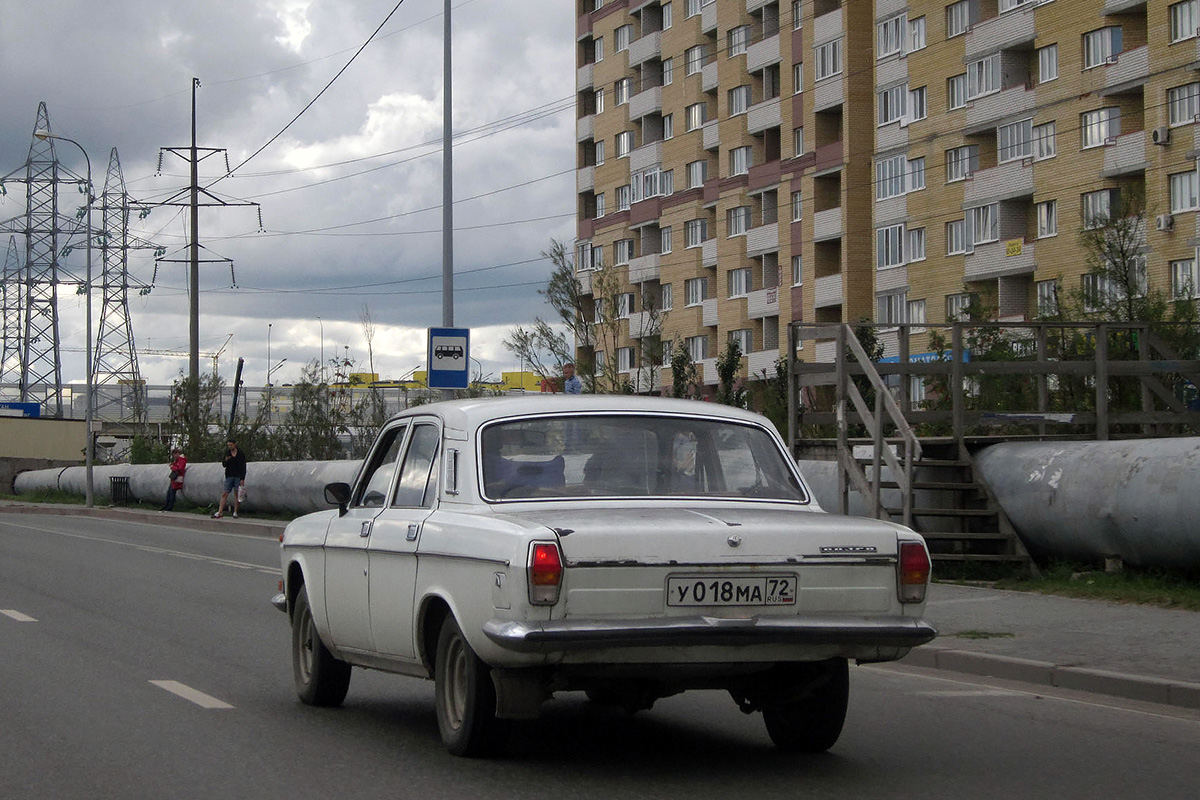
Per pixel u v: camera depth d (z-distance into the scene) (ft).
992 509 52.39
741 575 21.43
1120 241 82.74
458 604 22.38
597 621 20.80
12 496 204.33
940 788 21.99
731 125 241.35
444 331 75.82
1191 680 30.66
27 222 261.03
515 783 22.12
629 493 23.77
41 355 276.62
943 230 188.44
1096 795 21.57
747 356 234.99
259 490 118.32
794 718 24.57
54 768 23.32
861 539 22.22
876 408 52.90
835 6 214.69
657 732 26.96
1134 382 65.10
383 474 27.17
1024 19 174.40
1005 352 70.18
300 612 30.27
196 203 168.14
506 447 23.93
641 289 269.03
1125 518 47.16
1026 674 33.55
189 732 26.63
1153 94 157.07
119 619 46.65
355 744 25.45
